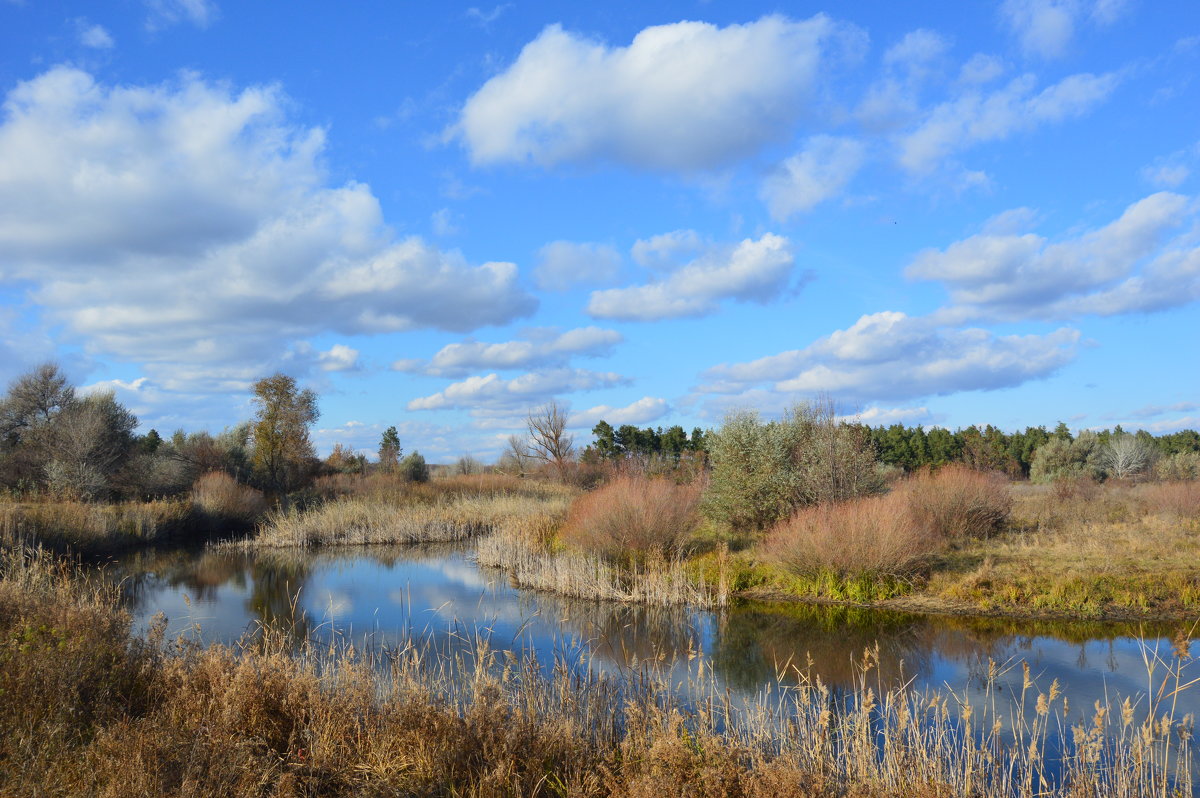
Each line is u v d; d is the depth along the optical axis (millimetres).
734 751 5832
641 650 12094
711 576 17172
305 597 16703
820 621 14000
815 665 11102
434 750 6164
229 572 20578
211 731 5977
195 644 8352
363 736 6570
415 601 16219
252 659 7629
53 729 5715
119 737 5797
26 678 6324
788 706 8820
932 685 9938
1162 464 38219
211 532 31031
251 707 6723
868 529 16078
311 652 9727
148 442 45188
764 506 20547
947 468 21719
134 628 13000
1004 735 7930
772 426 21578
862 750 6359
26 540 19828
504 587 18016
